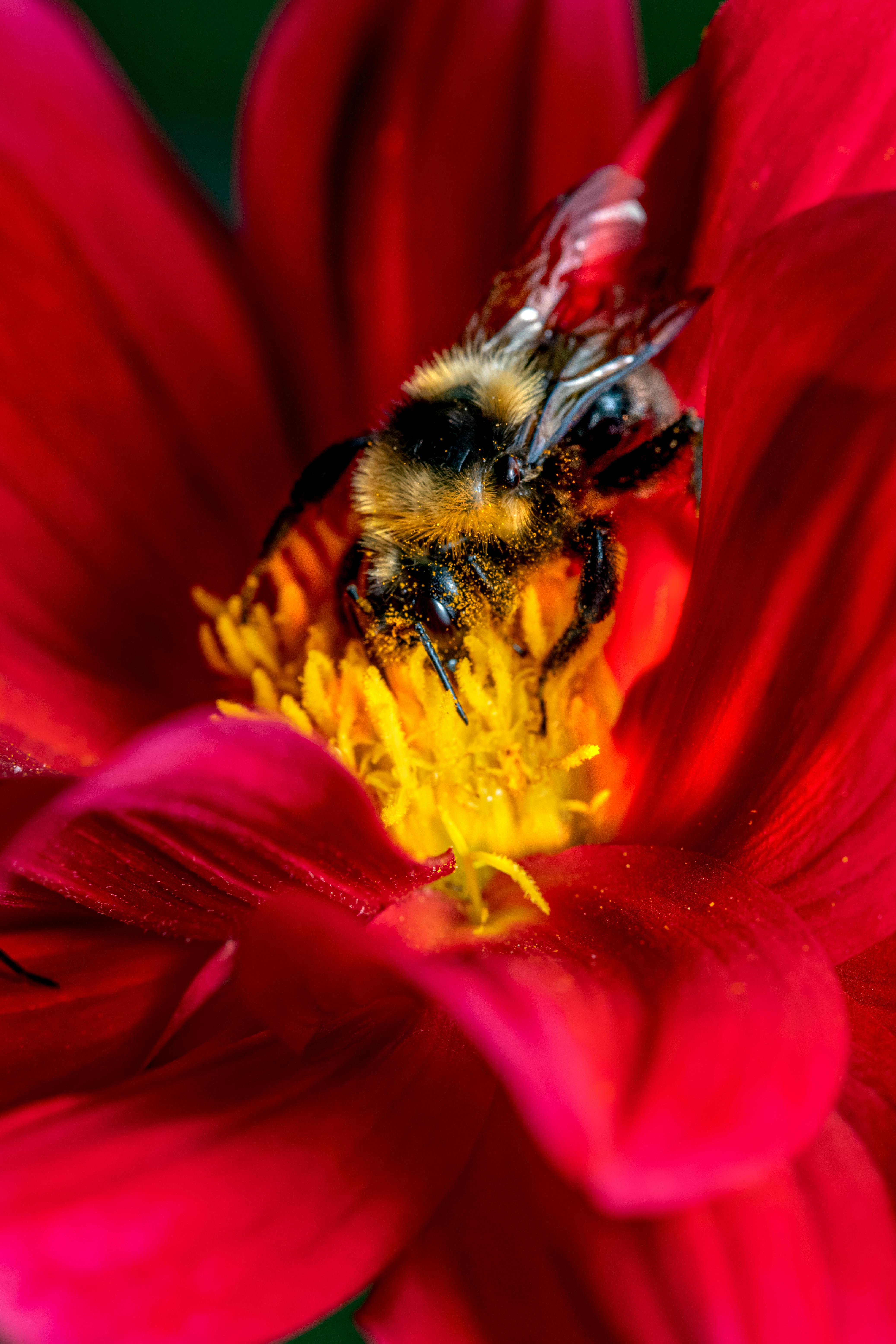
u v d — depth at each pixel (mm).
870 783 125
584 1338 119
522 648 139
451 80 150
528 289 143
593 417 144
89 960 132
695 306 141
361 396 152
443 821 133
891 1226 120
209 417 151
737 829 129
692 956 124
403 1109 126
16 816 119
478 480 138
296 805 122
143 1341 118
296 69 149
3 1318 117
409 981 120
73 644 146
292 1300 120
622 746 138
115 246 149
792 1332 117
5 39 147
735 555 128
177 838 123
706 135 142
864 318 124
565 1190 122
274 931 120
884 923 126
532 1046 113
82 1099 124
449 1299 121
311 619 145
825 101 139
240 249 151
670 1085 116
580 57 150
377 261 151
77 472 149
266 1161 123
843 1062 118
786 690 126
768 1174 120
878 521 124
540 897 130
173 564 150
